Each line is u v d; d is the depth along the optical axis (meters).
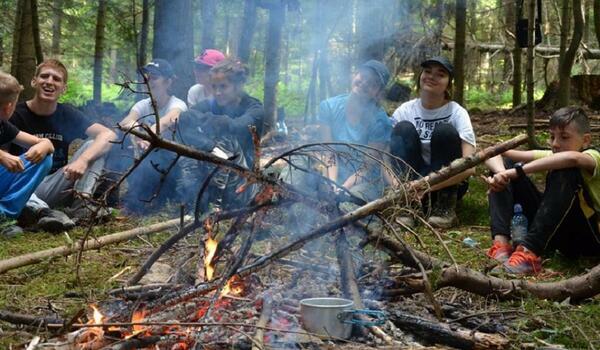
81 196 3.28
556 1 15.64
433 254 4.37
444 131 5.26
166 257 4.22
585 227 4.32
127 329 2.68
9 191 5.09
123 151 5.70
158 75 5.93
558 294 3.43
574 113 4.32
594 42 19.22
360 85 5.18
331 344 2.79
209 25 10.08
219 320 2.86
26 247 4.56
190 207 5.25
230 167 3.10
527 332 3.07
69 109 5.68
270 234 4.14
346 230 3.54
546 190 4.29
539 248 4.18
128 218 5.38
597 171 4.22
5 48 17.23
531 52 6.61
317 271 3.63
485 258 4.30
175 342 2.62
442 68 5.43
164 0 7.91
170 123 5.51
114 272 3.91
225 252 3.40
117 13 12.42
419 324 2.96
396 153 5.35
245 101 5.79
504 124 10.73
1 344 2.74
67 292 3.52
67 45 17.06
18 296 3.51
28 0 10.42
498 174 4.38
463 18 9.07
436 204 5.39
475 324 3.12
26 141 5.25
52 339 2.61
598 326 3.16
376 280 3.44
